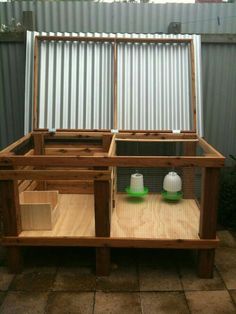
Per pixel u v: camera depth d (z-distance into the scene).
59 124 3.28
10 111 3.57
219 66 3.51
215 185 2.33
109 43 3.34
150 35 3.35
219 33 3.47
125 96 3.32
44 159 2.29
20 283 2.43
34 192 2.85
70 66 3.32
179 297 2.29
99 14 3.47
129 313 2.14
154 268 2.62
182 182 3.33
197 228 2.65
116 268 2.62
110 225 2.54
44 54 3.32
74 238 2.47
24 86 3.48
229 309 2.18
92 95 3.32
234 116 3.64
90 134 3.20
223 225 3.31
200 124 3.28
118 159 2.28
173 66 3.37
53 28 3.50
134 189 3.18
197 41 3.36
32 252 2.85
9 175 2.33
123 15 3.47
